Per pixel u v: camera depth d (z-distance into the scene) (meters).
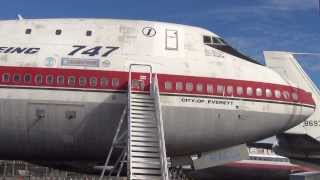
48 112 22.78
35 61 23.14
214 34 25.92
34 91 22.73
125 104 22.78
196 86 23.42
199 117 23.31
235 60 25.03
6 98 22.66
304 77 37.00
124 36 24.38
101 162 25.58
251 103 23.91
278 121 24.44
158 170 18.58
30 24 24.92
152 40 24.36
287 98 24.72
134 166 18.55
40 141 23.45
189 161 26.06
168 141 23.72
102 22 25.03
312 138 35.75
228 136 23.97
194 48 24.66
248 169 61.06
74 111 22.83
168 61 23.81
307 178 37.12
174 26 25.27
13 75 22.86
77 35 24.33
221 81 23.80
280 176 61.00
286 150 37.47
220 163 25.19
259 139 24.77
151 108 21.70
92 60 23.30
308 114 25.59
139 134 19.89
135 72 23.22
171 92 23.14
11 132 23.14
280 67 37.12
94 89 22.88
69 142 23.42
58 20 25.22
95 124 22.95
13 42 23.98
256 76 24.64
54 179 71.06
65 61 23.20
